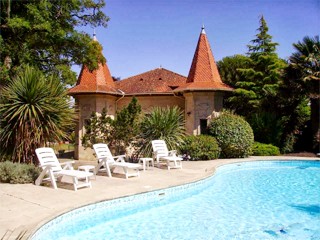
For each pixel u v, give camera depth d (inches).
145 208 387.9
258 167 748.0
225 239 286.5
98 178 497.4
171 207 392.8
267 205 405.1
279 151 912.9
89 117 870.4
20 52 708.7
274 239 287.0
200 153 753.0
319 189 506.9
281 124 949.2
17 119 474.3
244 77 1144.8
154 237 289.7
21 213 297.6
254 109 1067.9
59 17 735.7
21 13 691.4
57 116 494.0
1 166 435.5
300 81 893.2
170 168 613.9
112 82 985.5
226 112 859.4
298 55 907.4
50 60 820.0
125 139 678.5
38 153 437.7
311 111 932.6
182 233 300.7
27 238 231.8
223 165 689.6
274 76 1050.7
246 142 794.2
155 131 693.9
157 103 952.3
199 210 379.9
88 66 796.6
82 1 753.6
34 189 402.0
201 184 504.7
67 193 384.8
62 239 282.8
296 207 396.2
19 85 478.6
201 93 866.1
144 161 581.6
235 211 376.8
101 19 792.3
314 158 796.6
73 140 914.1
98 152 530.6
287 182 565.3
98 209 349.7
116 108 954.7
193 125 868.0
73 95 883.4
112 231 305.0
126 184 448.8
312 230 311.3
